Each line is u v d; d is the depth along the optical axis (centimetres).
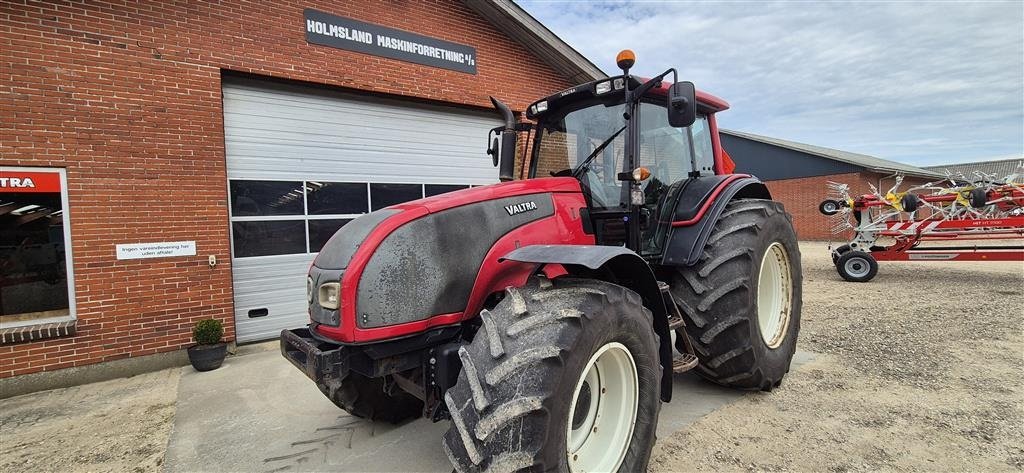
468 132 792
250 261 609
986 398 348
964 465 265
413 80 713
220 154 571
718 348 333
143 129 530
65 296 501
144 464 321
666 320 279
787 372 396
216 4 568
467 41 765
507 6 752
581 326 215
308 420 377
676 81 295
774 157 2436
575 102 362
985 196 844
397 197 724
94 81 507
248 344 609
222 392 454
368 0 672
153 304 536
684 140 393
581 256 230
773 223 370
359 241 245
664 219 357
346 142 679
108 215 514
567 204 312
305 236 648
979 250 872
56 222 495
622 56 317
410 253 245
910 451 281
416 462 303
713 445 296
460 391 211
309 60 629
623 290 245
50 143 488
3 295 480
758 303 360
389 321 238
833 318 607
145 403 435
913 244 904
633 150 321
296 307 640
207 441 349
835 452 283
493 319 225
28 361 478
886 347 477
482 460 194
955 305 663
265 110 619
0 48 468
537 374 202
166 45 541
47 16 485
